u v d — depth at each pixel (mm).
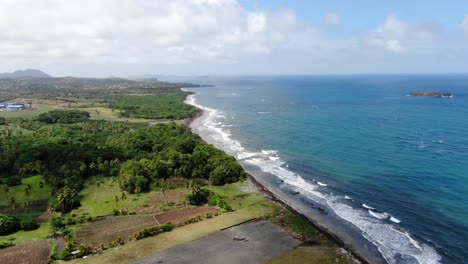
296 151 113125
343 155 104250
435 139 118188
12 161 100250
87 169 97188
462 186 76000
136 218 69625
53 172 96000
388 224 62688
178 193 83500
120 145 119312
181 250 56375
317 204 73062
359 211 68438
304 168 96188
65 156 102875
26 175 96250
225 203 73938
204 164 95062
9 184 89625
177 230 63656
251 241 58656
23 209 75688
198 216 68438
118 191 85938
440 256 52250
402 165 91750
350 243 57188
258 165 101938
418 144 112250
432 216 63906
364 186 79938
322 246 56406
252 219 67062
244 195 79750
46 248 58656
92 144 121250
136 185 84625
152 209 74312
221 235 61031
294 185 84625
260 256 54000
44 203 79188
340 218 66125
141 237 61375
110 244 58688
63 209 73500
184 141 111312
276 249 55906
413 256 52625
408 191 75250
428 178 81562
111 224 67125
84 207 76000
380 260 52000
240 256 54094
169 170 94000
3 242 60094
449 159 95125
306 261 52250
